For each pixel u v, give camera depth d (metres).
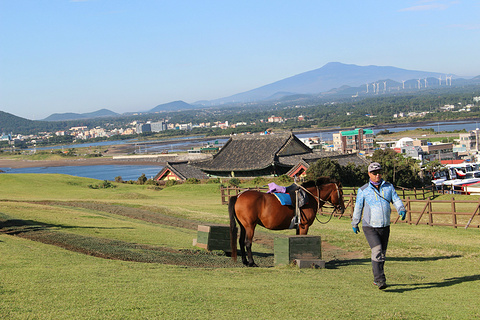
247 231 13.62
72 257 11.85
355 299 8.81
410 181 57.12
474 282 10.62
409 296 9.23
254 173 67.62
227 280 10.39
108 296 8.20
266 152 68.81
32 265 10.44
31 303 7.61
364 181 54.41
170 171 77.12
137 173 180.75
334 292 9.42
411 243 18.17
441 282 10.75
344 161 61.00
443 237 19.84
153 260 13.24
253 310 7.78
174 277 10.31
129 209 29.89
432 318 7.53
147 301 7.98
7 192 46.28
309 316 7.53
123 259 12.98
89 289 8.60
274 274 11.63
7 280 8.90
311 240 13.43
